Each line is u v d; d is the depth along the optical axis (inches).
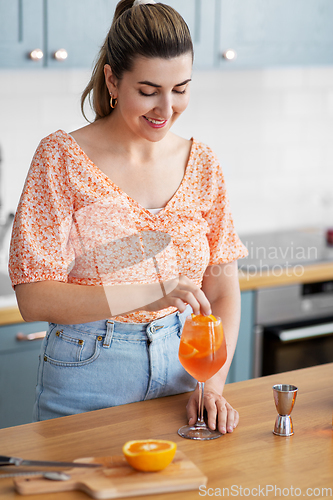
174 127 115.7
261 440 42.3
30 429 44.0
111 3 89.9
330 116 131.1
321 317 111.0
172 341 54.8
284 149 127.6
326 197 133.1
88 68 90.9
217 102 119.0
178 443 41.8
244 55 103.4
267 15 104.1
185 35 48.9
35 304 50.4
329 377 54.5
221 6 99.2
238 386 52.4
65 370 53.4
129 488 34.9
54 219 53.0
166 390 54.7
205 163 60.1
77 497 35.0
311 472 38.1
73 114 106.8
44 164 53.4
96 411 47.5
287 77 124.9
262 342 105.7
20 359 86.2
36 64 86.7
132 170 56.4
